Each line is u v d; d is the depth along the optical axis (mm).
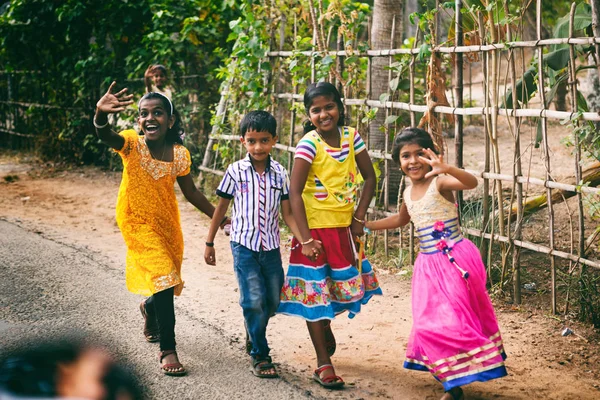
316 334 3666
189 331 4414
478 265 3459
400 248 5910
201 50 9609
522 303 4945
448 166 3289
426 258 3480
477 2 5883
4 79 13234
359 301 3799
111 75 10422
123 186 3877
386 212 6035
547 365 3936
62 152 11234
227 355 4035
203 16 9492
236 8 9516
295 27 7078
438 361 3227
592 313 4531
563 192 5578
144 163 3836
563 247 6020
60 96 11250
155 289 3736
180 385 3586
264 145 3689
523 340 4301
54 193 9094
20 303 4852
